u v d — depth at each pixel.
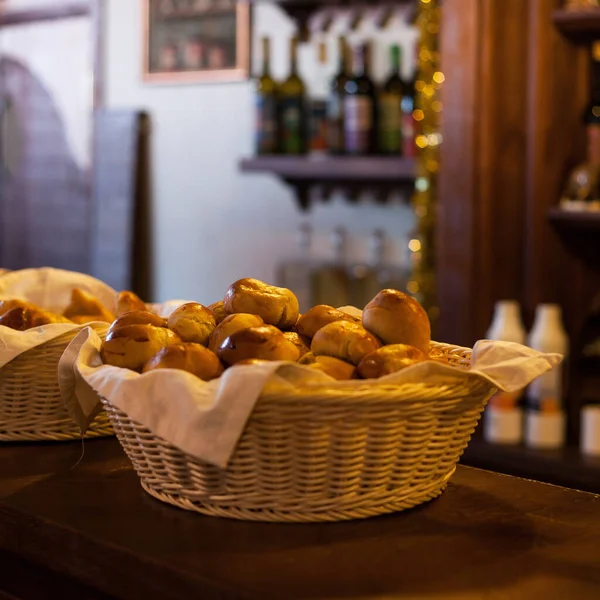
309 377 0.98
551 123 2.53
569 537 0.98
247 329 1.09
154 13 3.66
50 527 1.02
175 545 0.95
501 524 1.02
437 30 2.61
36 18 3.99
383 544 0.96
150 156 3.73
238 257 3.56
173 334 1.16
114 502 1.09
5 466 1.25
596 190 2.51
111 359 1.14
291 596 0.82
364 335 1.10
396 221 3.19
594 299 2.66
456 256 2.54
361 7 3.15
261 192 3.48
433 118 2.63
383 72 3.13
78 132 3.90
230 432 0.97
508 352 1.11
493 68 2.49
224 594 0.85
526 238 2.57
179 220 3.69
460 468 1.26
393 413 0.99
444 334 2.58
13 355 1.30
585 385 2.64
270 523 1.02
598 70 2.58
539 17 2.49
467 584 0.86
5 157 4.13
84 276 1.60
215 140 3.57
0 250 4.18
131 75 3.75
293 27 3.34
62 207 3.96
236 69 3.48
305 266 3.33
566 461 2.41
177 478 1.06
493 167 2.52
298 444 0.99
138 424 1.07
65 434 1.38
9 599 1.08
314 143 3.13
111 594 0.96
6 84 4.11
